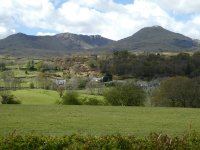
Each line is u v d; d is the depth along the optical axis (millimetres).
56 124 36344
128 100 85250
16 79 152375
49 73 196500
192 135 14609
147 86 105812
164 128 34000
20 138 13617
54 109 55250
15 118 41875
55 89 125625
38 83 145500
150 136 14266
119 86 87250
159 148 13148
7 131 30797
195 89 88375
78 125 35906
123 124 37375
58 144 13453
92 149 13047
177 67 140875
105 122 39000
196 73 132000
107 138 13727
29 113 48406
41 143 13539
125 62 163875
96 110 54875
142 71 147875
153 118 44000
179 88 88500
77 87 129875
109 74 157250
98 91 110250
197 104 88562
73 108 57719
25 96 103875
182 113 50688
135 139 13773
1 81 145625
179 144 13500
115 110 55281
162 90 89688
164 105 89312
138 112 52188
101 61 198250
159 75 141375
